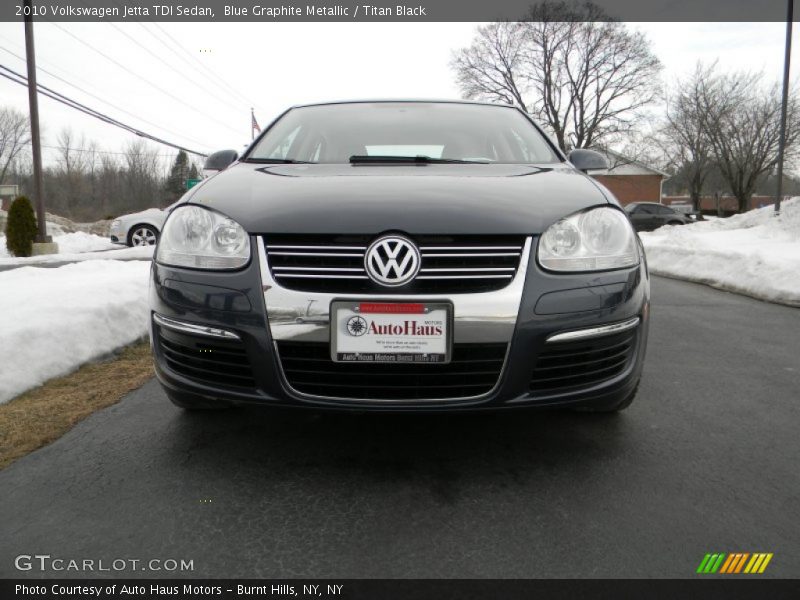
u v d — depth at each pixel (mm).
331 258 1783
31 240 12945
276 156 2791
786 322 4668
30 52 13836
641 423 2381
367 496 1769
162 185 57406
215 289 1836
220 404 2209
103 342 3457
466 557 1476
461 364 1786
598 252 1899
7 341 2850
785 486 1861
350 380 1799
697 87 33469
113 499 1752
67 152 55844
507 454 2062
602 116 38688
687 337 4082
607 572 1419
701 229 17547
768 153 31812
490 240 1806
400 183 2094
